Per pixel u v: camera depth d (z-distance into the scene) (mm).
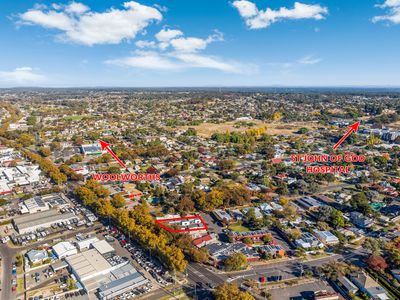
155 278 146125
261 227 195125
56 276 148375
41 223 197125
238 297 121250
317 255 165625
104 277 144875
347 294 134250
